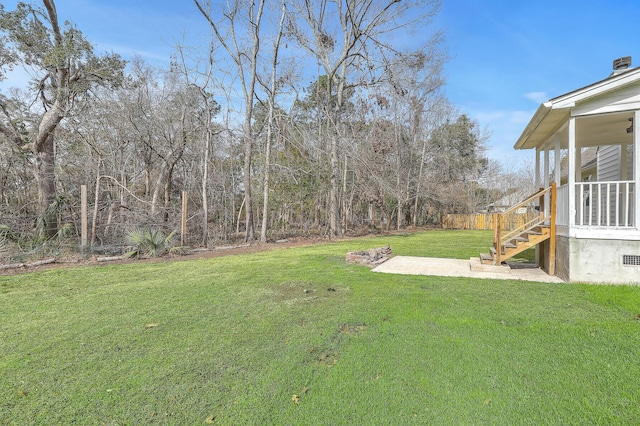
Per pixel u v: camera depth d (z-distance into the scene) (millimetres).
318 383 2734
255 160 16844
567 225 6609
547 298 5188
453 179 30531
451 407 2402
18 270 7852
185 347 3432
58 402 2475
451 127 29844
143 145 15305
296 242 15234
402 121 26281
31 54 12289
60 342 3562
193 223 13922
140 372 2910
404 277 6879
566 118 7141
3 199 13219
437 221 31141
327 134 18406
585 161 15641
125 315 4469
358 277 6887
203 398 2529
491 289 5797
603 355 3188
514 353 3244
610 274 6074
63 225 10672
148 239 10352
